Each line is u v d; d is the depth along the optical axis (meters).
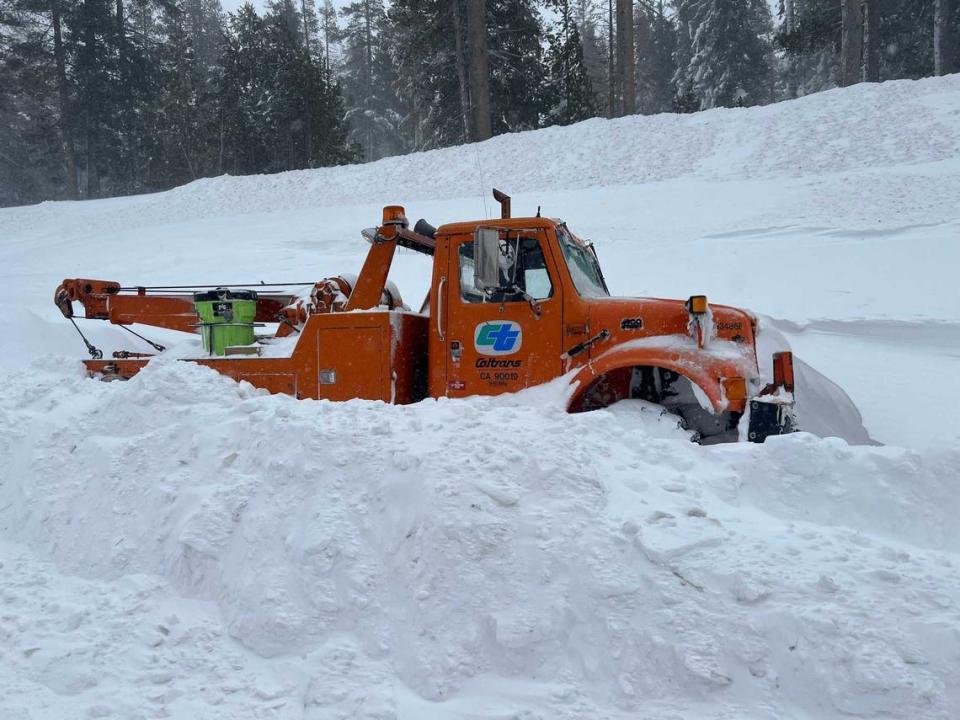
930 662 2.55
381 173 27.48
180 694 2.87
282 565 3.38
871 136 21.11
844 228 14.69
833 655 2.60
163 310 7.29
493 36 33.62
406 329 5.88
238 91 42.12
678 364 5.04
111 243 21.52
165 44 49.53
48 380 5.69
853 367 9.38
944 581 2.90
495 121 35.72
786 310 11.24
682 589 2.93
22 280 16.25
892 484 3.66
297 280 14.96
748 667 2.67
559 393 5.22
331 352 5.71
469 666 2.89
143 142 46.03
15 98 49.88
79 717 2.75
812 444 3.86
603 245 15.68
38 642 3.18
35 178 54.16
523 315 5.50
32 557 4.07
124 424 4.70
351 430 3.93
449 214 20.30
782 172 20.19
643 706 2.65
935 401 8.19
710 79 49.56
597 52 69.12
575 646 2.88
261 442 4.05
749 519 3.46
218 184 28.91
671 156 23.16
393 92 60.84
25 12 45.91
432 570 3.15
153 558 3.75
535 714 2.64
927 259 12.46
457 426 4.04
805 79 51.53
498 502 3.37
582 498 3.40
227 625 3.26
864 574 2.92
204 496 3.82
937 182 16.88
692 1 56.94
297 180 28.30
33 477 4.54
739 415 5.23
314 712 2.74
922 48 39.16
